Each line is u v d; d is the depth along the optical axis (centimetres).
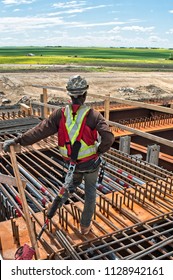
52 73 3506
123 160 567
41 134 260
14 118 861
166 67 5588
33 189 439
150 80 3228
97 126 253
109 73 3888
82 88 250
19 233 325
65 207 373
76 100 257
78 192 438
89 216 307
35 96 2083
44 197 414
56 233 320
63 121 255
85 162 264
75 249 302
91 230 330
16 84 2461
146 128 941
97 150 272
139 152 760
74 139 254
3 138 686
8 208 418
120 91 2273
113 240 324
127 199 406
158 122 1015
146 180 509
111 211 374
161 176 505
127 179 478
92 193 295
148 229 331
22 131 718
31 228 271
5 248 302
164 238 319
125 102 526
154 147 596
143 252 294
